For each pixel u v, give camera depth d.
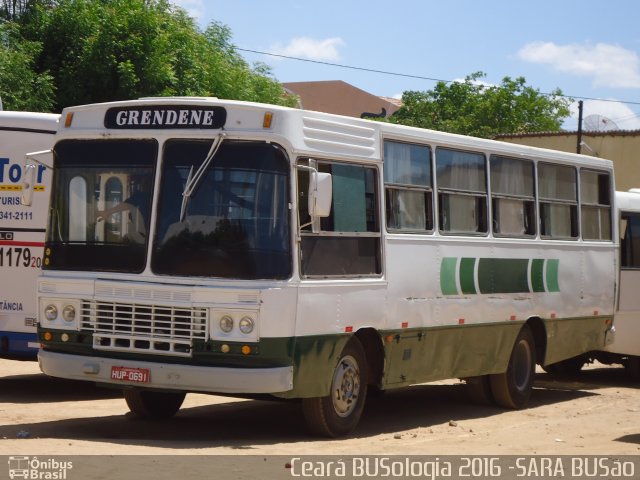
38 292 11.12
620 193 19.38
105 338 10.74
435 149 13.18
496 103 55.00
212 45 38.03
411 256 12.50
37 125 14.30
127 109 11.05
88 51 29.75
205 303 10.34
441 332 13.14
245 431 11.91
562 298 16.06
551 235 15.91
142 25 30.17
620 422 14.19
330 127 11.23
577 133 38.56
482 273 14.02
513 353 15.06
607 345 17.66
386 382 12.12
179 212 10.66
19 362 19.05
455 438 12.13
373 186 11.95
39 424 11.84
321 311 10.85
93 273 10.88
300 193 10.70
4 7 31.62
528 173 15.40
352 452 10.46
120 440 10.56
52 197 11.28
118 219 10.88
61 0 31.58
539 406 15.83
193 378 10.35
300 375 10.61
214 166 10.62
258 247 10.39
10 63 27.86
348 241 11.40
